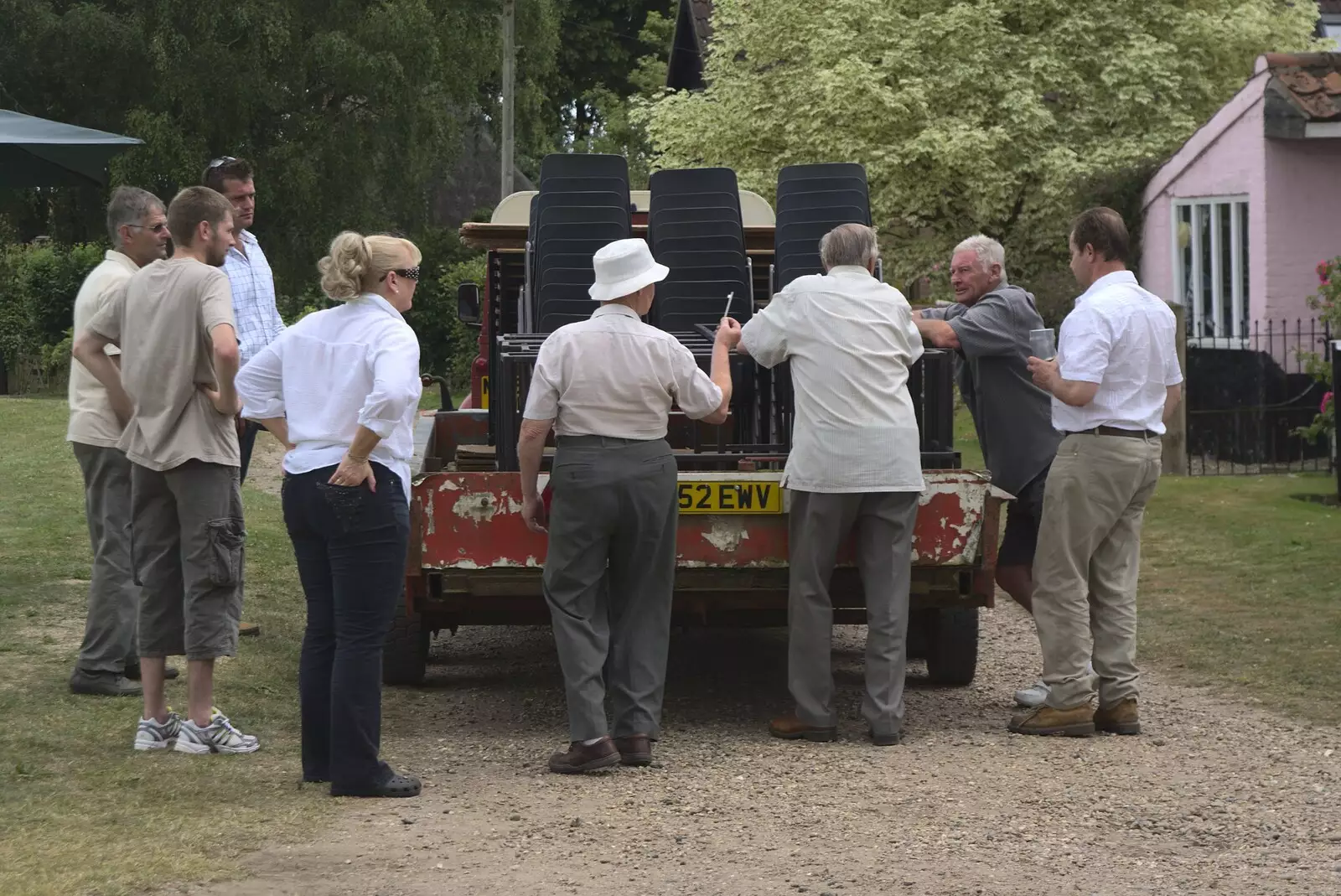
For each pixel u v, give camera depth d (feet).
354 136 101.60
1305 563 32.19
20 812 16.06
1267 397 49.06
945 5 65.51
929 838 15.72
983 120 64.75
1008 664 25.84
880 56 63.72
